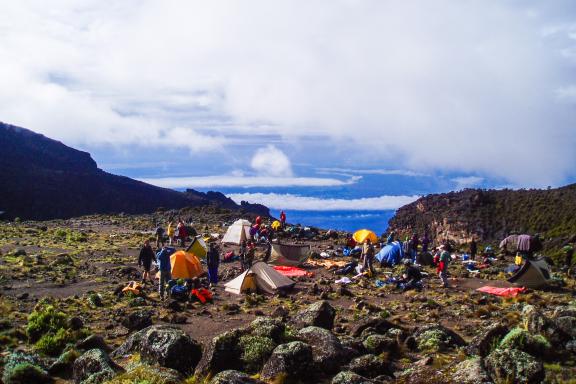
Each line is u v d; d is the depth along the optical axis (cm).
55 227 6119
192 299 2452
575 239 10244
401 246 3756
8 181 16275
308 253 3634
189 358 1480
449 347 1681
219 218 7100
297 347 1376
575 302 2383
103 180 19150
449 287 2925
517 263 3344
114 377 1299
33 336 1820
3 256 3628
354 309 2308
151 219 7031
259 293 2706
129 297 2495
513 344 1537
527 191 17550
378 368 1396
